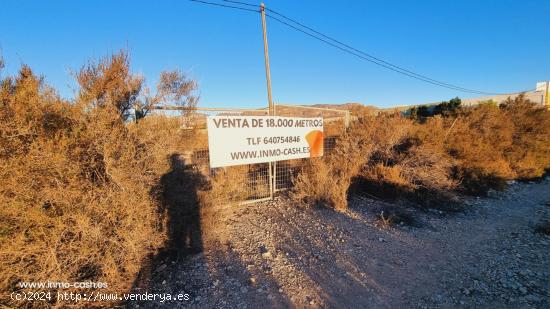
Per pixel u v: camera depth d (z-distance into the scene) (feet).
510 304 9.28
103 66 11.91
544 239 14.96
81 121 9.47
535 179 32.24
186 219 14.64
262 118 19.81
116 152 9.97
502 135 32.12
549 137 33.27
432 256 13.01
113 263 9.48
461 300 9.55
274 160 20.67
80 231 8.96
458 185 24.68
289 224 16.78
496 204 22.26
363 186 23.67
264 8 22.15
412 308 9.17
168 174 13.50
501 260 12.53
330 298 9.72
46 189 8.13
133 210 10.14
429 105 93.71
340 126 29.40
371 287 10.41
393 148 26.94
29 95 8.42
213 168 19.35
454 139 28.07
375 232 15.76
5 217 7.65
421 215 18.97
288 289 10.22
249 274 11.23
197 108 16.69
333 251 13.34
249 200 20.56
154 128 12.02
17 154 7.83
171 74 15.35
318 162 22.40
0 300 7.74
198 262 12.04
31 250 7.93
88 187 9.38
